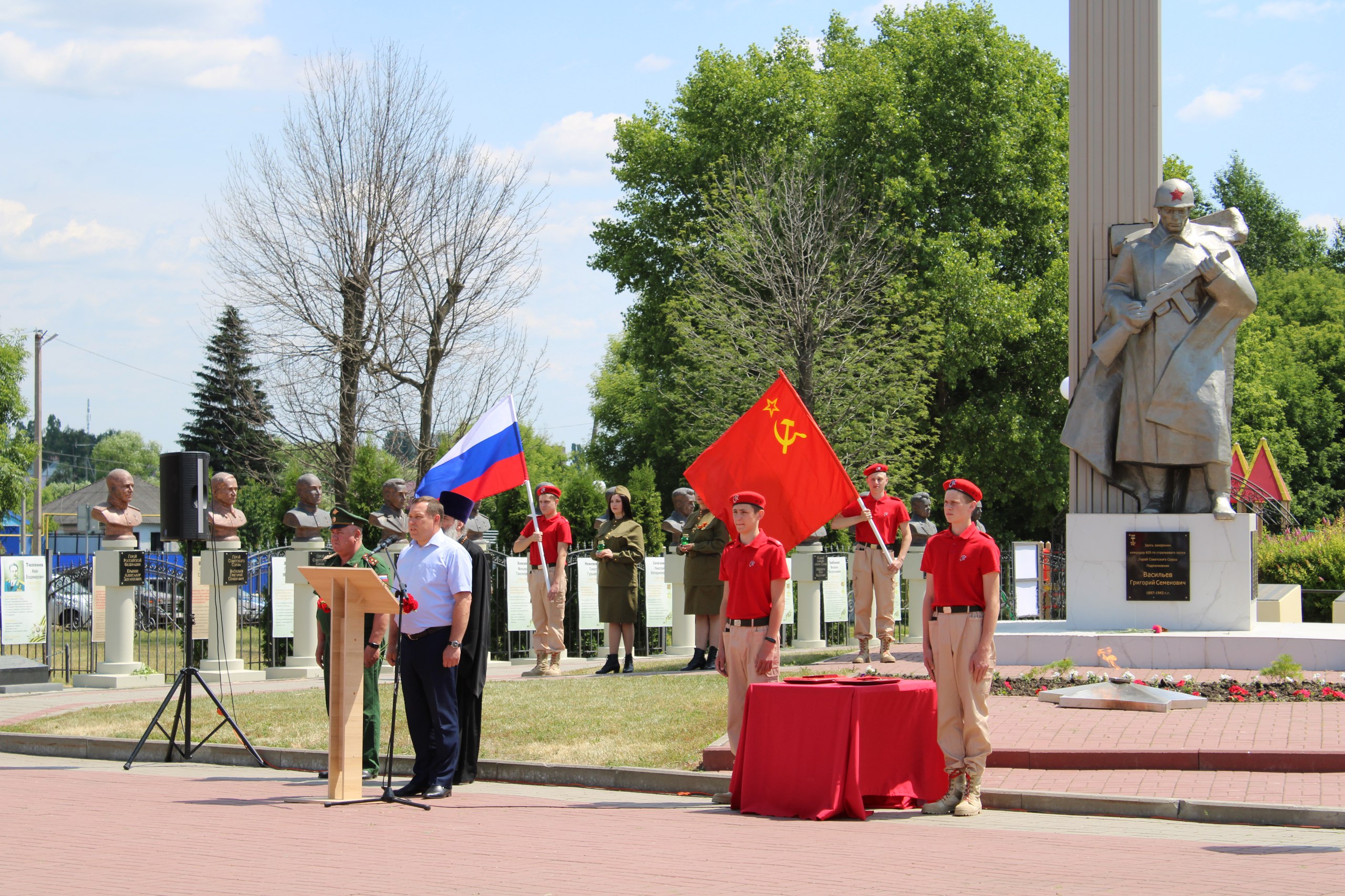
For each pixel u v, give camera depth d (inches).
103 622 786.2
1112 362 650.2
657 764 412.2
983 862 275.7
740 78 1595.7
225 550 752.3
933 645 355.9
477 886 254.4
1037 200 1482.5
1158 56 660.1
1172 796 348.2
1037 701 506.0
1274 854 285.0
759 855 286.7
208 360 2333.9
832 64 1660.9
